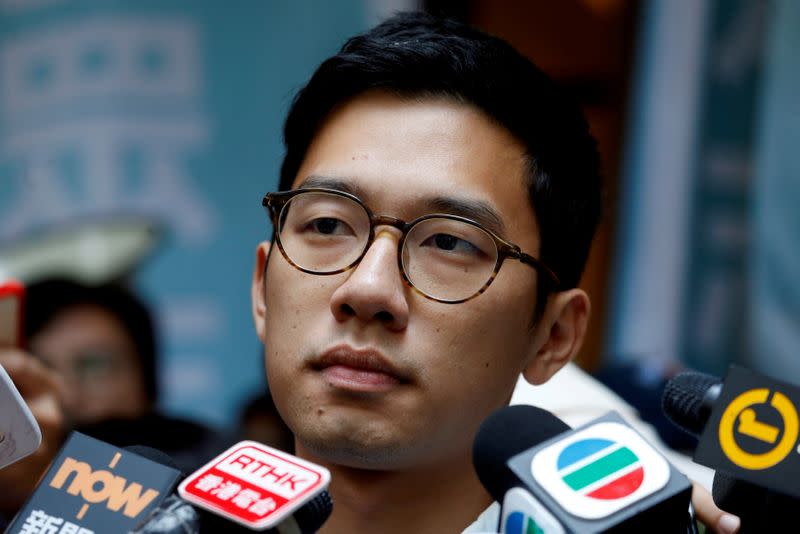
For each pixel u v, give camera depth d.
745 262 4.86
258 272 2.01
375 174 1.67
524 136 1.76
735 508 1.36
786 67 4.67
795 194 4.69
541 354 1.86
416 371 1.60
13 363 2.57
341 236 1.67
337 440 1.60
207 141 4.78
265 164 4.79
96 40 4.71
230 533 1.29
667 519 1.27
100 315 3.74
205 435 3.35
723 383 1.29
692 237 5.04
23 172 4.77
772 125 4.74
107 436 3.30
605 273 5.46
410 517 1.70
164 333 4.80
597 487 1.27
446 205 1.66
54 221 4.76
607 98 5.76
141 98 4.74
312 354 1.62
